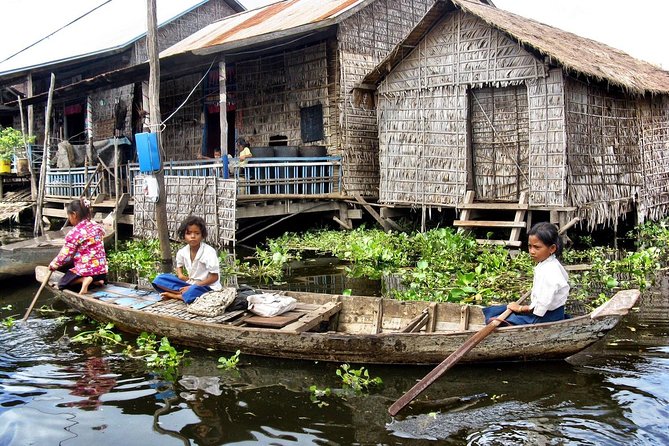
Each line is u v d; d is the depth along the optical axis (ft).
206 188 39.83
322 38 45.68
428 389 16.78
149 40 33.01
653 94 41.09
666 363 18.12
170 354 19.35
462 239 35.40
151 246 40.70
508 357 18.06
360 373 17.57
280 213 42.98
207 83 54.54
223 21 64.34
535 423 14.65
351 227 45.62
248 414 15.44
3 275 30.45
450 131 39.19
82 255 24.64
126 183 54.08
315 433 14.40
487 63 37.14
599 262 32.78
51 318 24.64
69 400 16.38
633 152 41.55
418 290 28.02
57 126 70.59
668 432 14.03
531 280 29.27
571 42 43.09
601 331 17.44
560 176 34.76
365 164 46.98
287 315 20.65
